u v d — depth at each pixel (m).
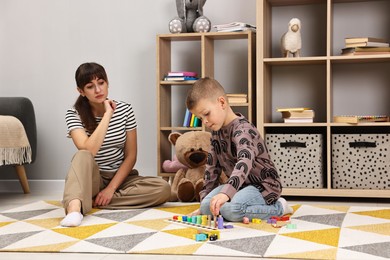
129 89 3.62
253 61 3.33
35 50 3.69
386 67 3.29
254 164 2.19
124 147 2.71
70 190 2.25
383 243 1.77
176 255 1.67
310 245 1.75
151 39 3.59
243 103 3.19
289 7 3.41
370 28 3.30
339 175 2.99
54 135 3.69
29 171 3.70
